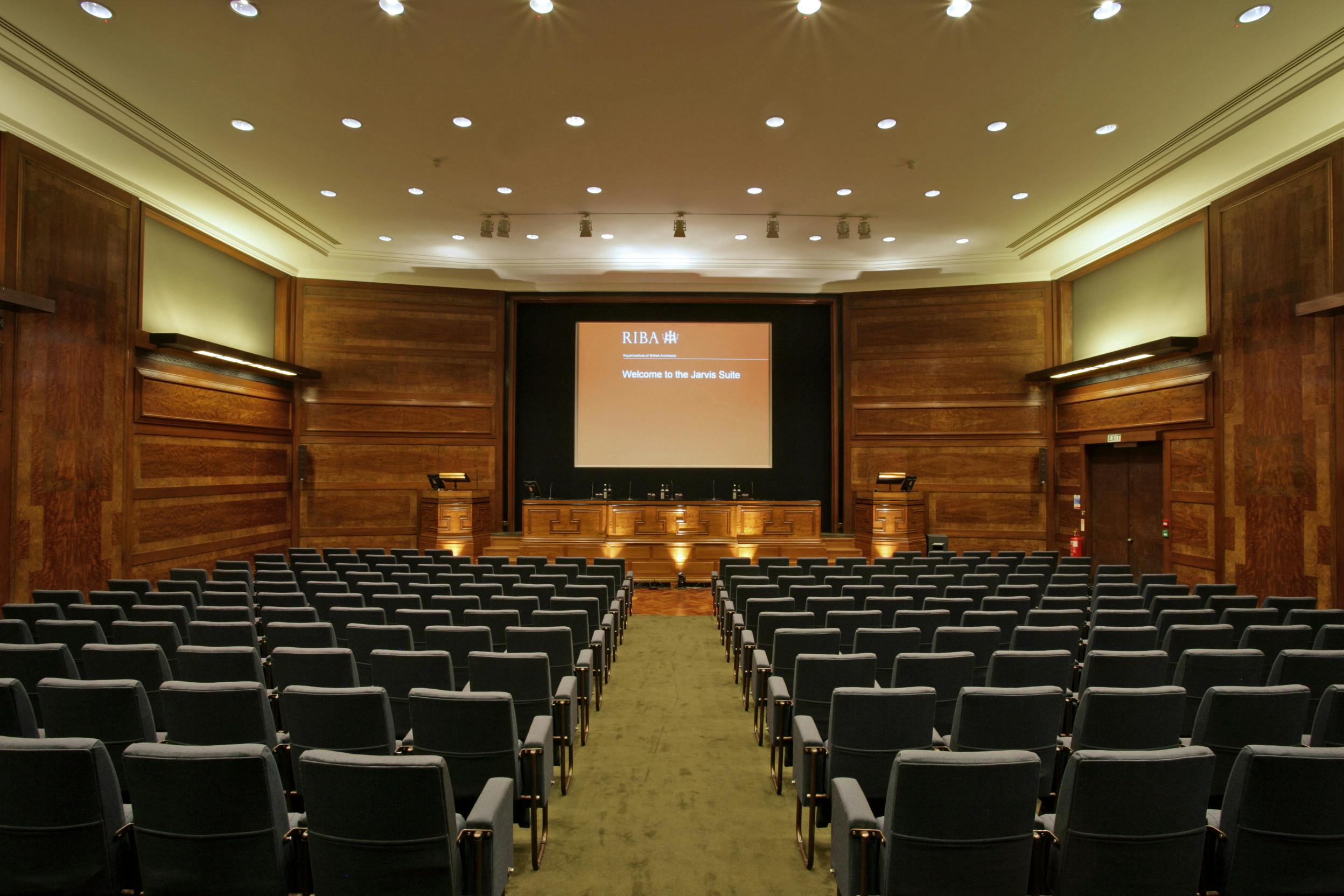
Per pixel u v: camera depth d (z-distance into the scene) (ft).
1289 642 13.67
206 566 33.63
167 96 22.75
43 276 24.68
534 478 45.80
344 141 26.02
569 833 10.99
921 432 43.75
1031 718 9.46
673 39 19.95
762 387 45.85
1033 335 42.14
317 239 37.27
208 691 9.29
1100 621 16.35
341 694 9.21
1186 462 30.86
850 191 30.76
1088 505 38.78
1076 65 21.01
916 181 29.71
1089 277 39.81
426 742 9.45
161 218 30.83
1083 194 30.86
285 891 7.36
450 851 7.03
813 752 9.74
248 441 37.11
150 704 9.81
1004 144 26.21
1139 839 7.01
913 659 11.44
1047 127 24.84
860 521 41.34
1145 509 34.88
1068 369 37.27
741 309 46.39
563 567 26.53
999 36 19.70
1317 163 24.30
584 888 9.52
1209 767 6.96
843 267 41.88
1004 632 15.87
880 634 13.67
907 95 22.80
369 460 42.14
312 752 6.95
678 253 39.83
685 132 25.40
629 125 24.88
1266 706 9.28
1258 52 20.24
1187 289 31.73
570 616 16.61
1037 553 29.81
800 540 39.86
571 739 12.46
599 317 46.01
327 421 41.50
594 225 35.14
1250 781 6.99
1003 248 38.68
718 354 45.85
